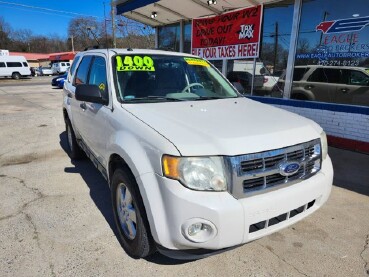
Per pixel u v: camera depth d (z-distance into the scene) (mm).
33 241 2977
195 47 10219
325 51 6512
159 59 3703
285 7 7211
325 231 3195
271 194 2289
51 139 6945
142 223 2438
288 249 2895
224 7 8289
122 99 3119
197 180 2139
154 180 2244
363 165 5191
